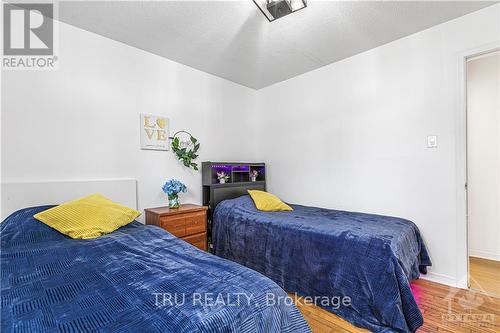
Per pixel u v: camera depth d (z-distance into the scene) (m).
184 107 2.98
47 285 0.93
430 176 2.22
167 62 2.82
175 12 1.98
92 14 2.01
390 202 2.47
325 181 3.03
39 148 1.97
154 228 1.85
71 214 1.71
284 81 3.52
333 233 1.84
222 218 2.74
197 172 3.12
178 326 0.67
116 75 2.41
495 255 2.69
